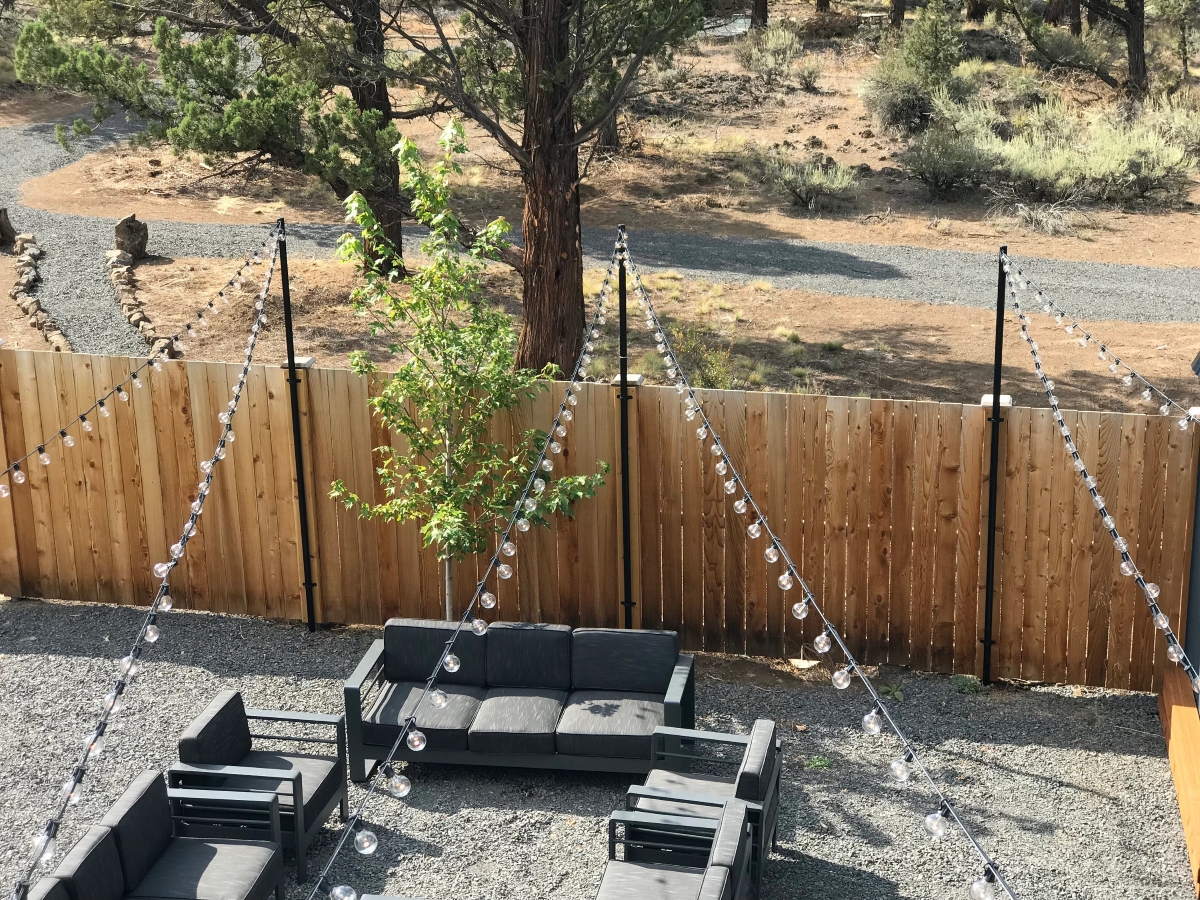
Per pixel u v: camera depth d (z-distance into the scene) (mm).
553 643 7805
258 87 15781
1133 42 32156
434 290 8477
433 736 7426
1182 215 24438
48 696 8539
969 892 6375
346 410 9102
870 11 43312
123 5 18125
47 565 9953
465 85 14578
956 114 27984
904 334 17281
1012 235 22969
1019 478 8211
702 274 19984
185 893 5723
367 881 6594
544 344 13711
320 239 20609
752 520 8734
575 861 6734
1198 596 7617
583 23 13273
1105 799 7223
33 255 18703
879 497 8500
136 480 9586
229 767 6402
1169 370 15703
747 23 40781
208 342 15461
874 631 8805
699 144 28828
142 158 25312
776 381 15125
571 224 13523
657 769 6898
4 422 9625
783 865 6617
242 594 9711
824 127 30672
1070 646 8438
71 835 6980
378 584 9461
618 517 8969
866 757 7723
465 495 8523
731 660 9094
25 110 29094
